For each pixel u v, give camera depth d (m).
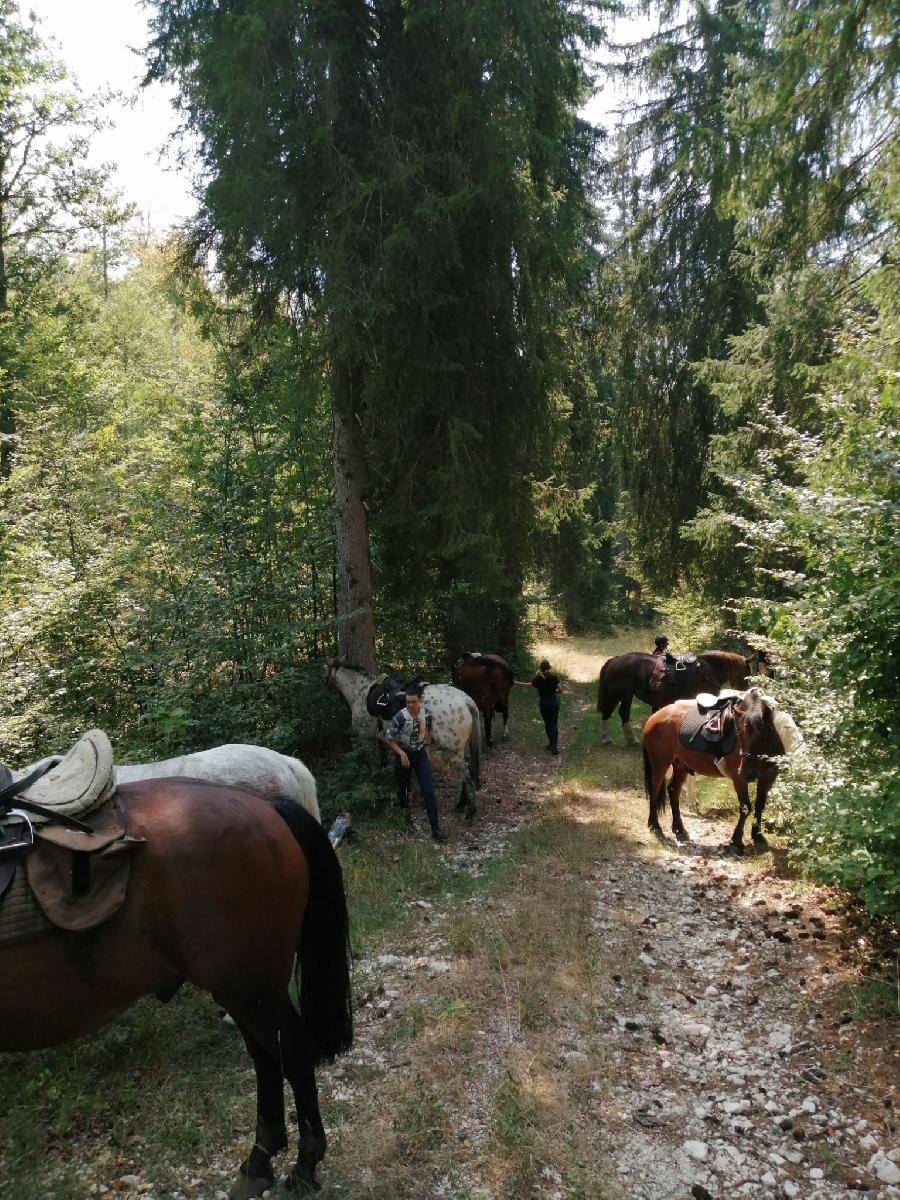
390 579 11.34
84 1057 4.10
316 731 9.86
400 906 6.07
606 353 18.47
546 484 13.49
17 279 16.52
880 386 6.81
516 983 4.81
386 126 8.67
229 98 7.76
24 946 2.70
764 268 12.77
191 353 22.73
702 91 16.48
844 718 5.32
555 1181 3.27
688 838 7.70
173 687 7.58
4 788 2.94
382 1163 3.33
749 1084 3.90
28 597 7.35
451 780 10.34
